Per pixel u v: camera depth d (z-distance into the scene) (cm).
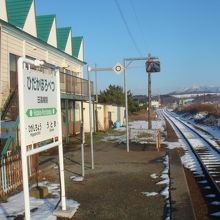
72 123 2806
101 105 3578
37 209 854
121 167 1391
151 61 2194
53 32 2455
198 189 1120
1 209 856
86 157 1670
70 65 2870
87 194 990
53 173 1280
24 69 668
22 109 659
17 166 1052
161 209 846
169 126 4303
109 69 1426
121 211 838
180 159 1548
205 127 3928
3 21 1691
